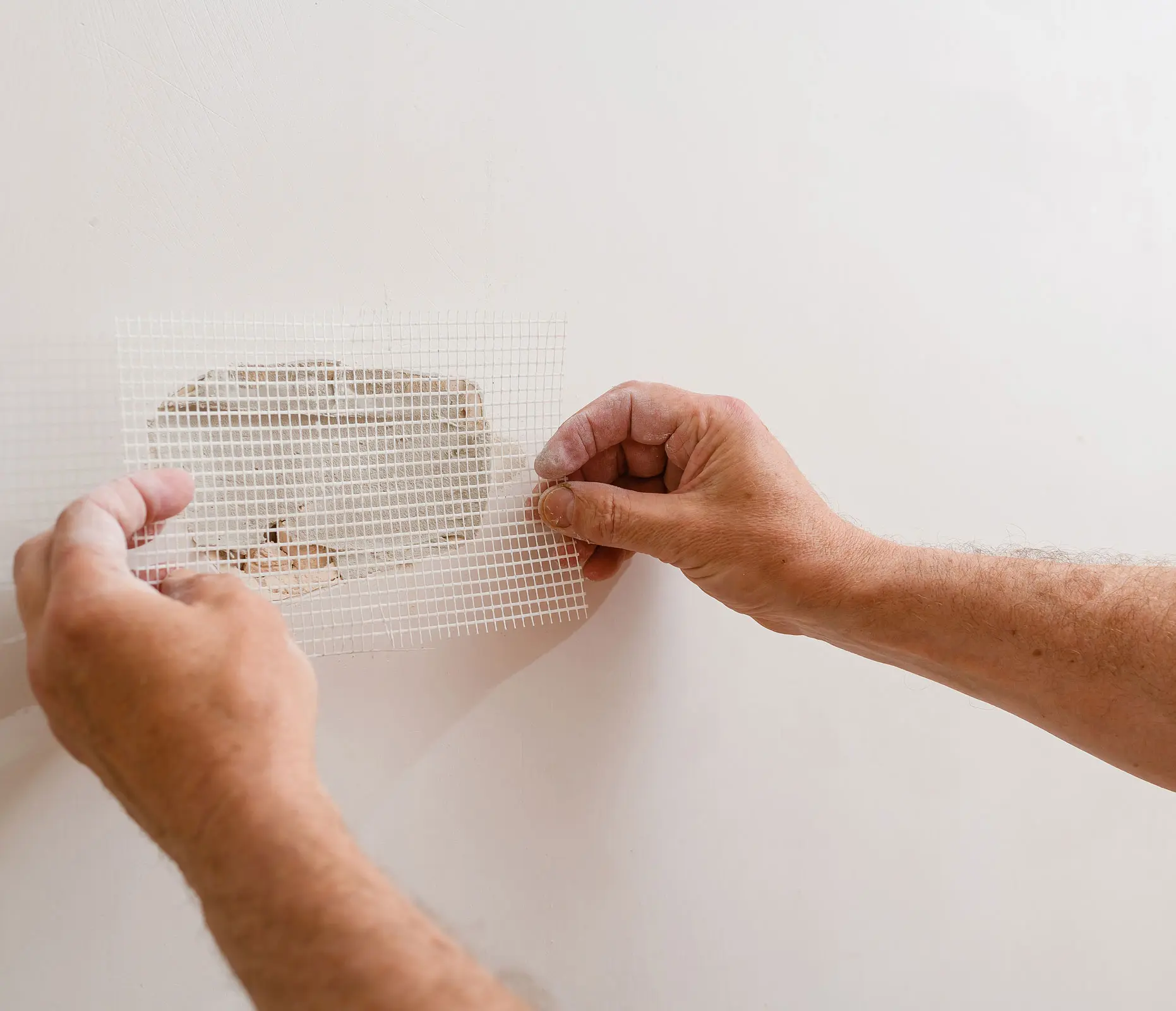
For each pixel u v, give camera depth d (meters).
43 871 0.75
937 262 1.10
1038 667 0.74
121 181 0.76
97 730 0.47
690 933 0.97
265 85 0.80
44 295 0.74
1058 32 1.15
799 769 1.02
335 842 0.43
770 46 1.00
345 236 0.84
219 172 0.79
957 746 1.09
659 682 0.96
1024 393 1.14
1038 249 1.15
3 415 0.73
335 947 0.39
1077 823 1.14
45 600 0.55
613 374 0.95
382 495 0.83
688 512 0.81
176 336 0.77
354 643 0.83
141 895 0.77
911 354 1.09
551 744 0.91
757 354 1.01
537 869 0.91
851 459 1.06
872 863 1.05
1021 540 1.14
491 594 0.88
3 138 0.73
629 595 0.95
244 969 0.42
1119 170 1.18
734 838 0.99
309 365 0.81
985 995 1.10
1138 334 1.20
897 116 1.07
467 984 0.40
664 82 0.96
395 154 0.85
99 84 0.75
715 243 0.99
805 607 0.83
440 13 0.86
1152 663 0.68
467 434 0.87
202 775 0.44
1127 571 0.74
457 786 0.88
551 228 0.92
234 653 0.48
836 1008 1.03
